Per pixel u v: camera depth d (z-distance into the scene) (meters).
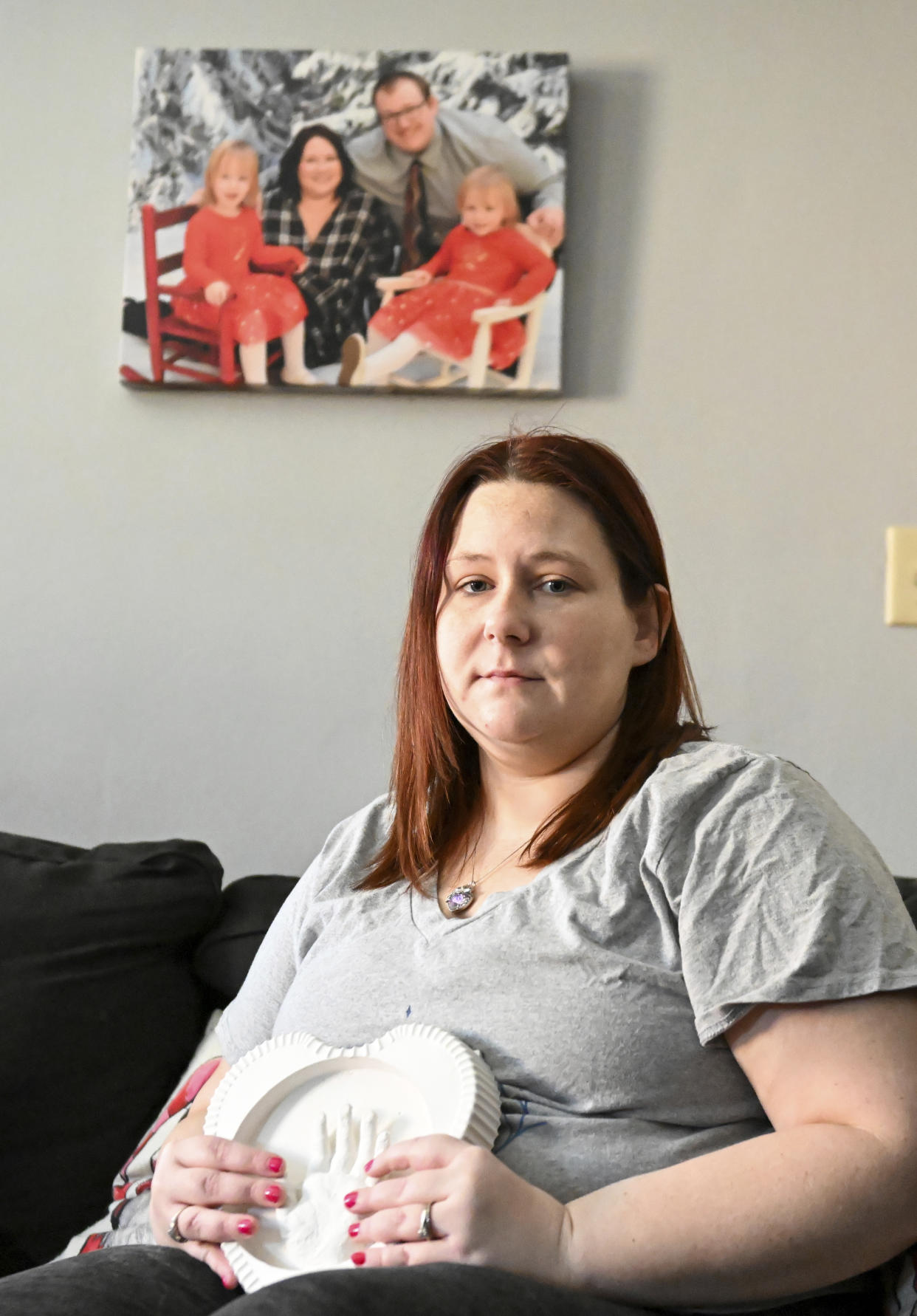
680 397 1.75
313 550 1.76
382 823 1.12
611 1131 0.81
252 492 1.77
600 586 1.00
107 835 1.71
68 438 1.80
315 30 1.84
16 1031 1.32
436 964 0.91
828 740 1.68
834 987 0.76
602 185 1.80
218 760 1.72
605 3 1.83
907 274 1.77
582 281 1.78
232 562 1.76
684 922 0.84
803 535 1.72
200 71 1.82
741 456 1.74
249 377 1.75
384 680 1.73
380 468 1.77
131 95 1.85
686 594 1.71
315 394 1.78
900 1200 0.71
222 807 1.71
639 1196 0.73
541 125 1.78
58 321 1.82
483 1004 0.87
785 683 1.69
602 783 0.98
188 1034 1.41
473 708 0.99
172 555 1.77
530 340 1.74
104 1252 0.81
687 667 1.09
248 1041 1.07
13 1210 1.26
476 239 1.76
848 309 1.76
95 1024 1.35
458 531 1.05
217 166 1.80
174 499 1.78
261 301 1.77
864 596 1.71
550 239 1.76
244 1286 0.77
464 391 1.74
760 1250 0.70
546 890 0.91
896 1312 0.78
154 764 1.73
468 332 1.75
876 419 1.74
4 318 1.83
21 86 1.85
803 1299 0.79
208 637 1.75
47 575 1.77
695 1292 0.71
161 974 1.41
